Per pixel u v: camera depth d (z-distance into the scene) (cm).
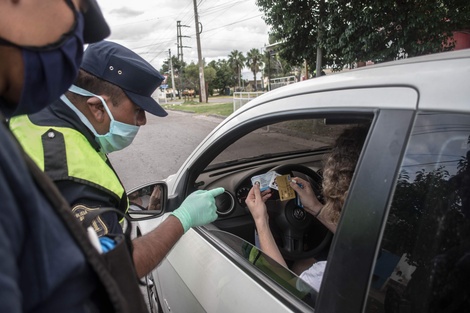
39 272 45
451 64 84
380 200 85
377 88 95
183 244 173
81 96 129
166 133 1261
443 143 79
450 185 80
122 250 68
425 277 82
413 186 83
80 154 112
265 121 140
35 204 46
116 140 139
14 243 43
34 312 47
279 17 801
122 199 123
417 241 85
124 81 128
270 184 175
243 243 150
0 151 43
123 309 55
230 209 198
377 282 85
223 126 172
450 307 77
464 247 78
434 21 596
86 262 53
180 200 188
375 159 88
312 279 126
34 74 56
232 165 229
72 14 58
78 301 51
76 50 60
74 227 52
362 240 87
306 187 173
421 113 82
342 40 691
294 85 136
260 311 113
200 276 150
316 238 181
